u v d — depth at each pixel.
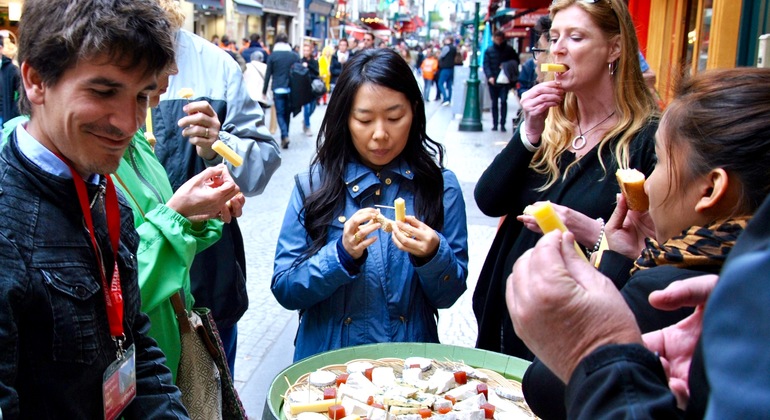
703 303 0.98
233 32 26.81
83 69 1.32
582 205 2.36
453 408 1.76
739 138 1.12
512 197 2.60
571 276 0.93
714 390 0.56
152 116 2.71
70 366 1.38
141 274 1.88
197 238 2.14
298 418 1.67
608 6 2.35
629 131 2.33
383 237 2.41
